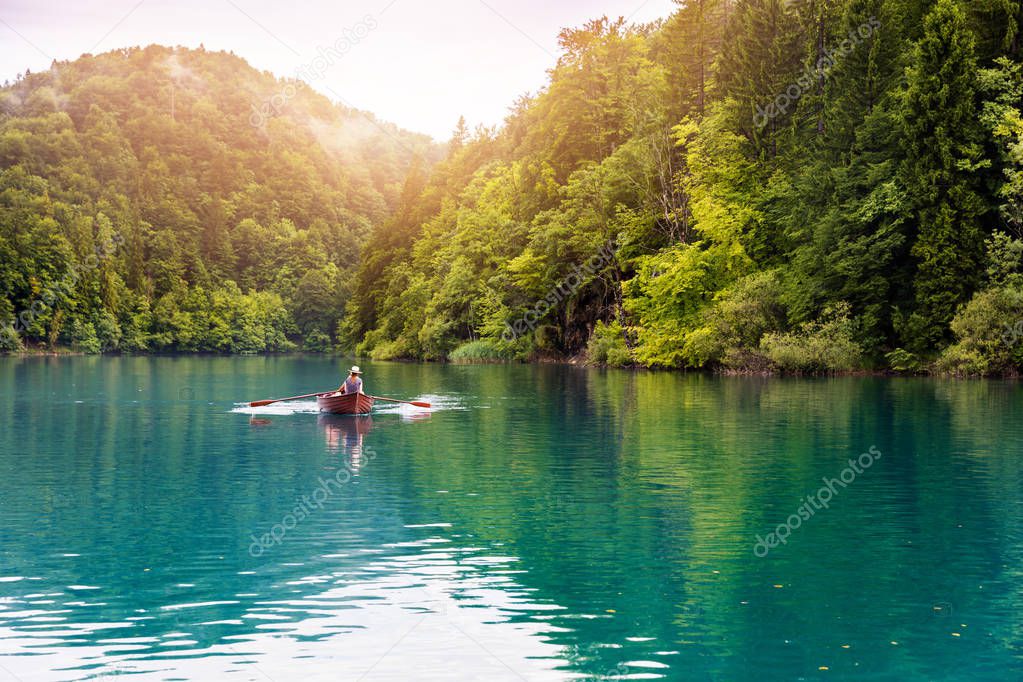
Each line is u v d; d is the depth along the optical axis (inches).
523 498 636.1
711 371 2358.5
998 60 1930.4
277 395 1609.3
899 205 1953.7
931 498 634.2
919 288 1978.3
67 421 1139.9
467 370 2667.3
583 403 1379.2
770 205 2337.6
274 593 420.8
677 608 401.7
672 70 2748.5
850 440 917.2
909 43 2119.8
